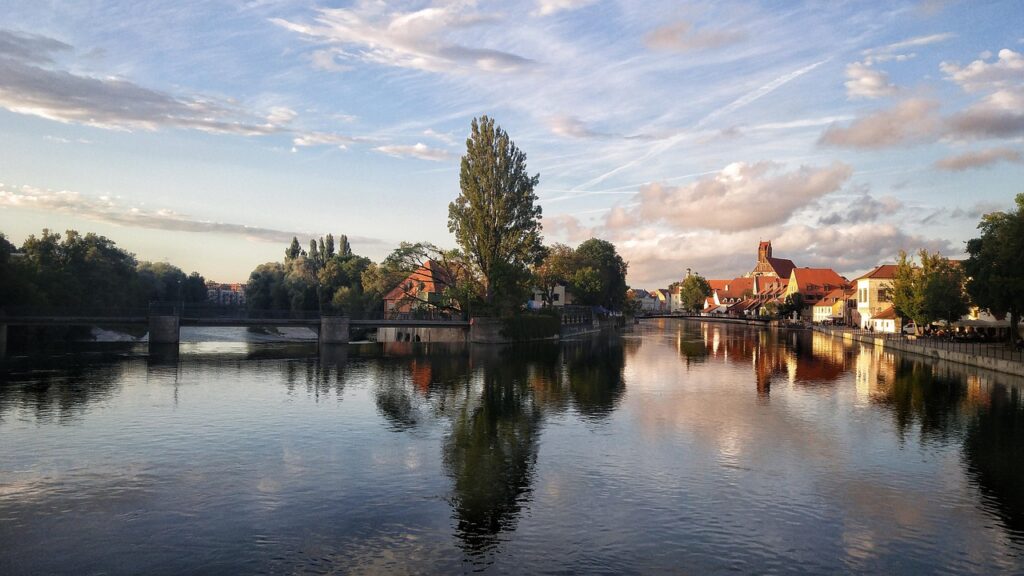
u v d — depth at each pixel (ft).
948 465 94.22
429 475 88.38
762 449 103.04
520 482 85.40
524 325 353.72
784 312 624.18
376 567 60.08
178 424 119.65
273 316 346.33
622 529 69.41
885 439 110.01
